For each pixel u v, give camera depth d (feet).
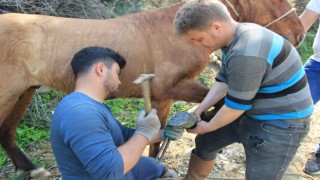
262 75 6.97
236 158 13.08
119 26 10.29
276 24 10.50
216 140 9.50
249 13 10.46
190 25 6.95
